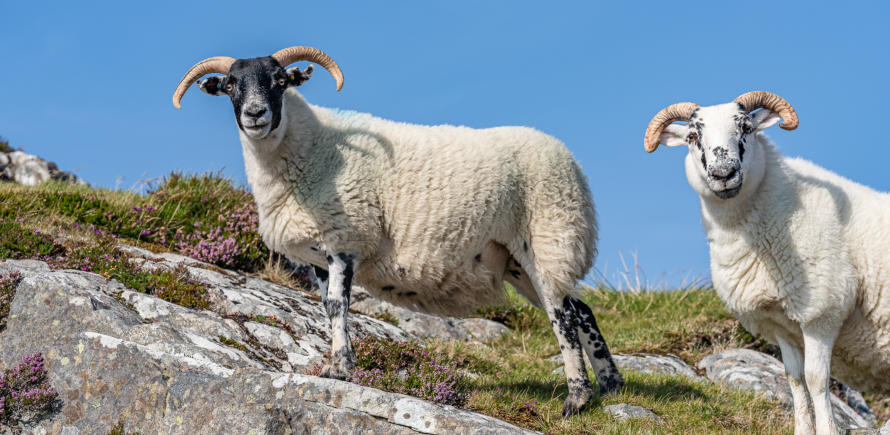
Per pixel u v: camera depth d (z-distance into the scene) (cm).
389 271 603
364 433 497
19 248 746
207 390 535
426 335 875
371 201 578
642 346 928
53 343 590
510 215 609
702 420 606
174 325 625
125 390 554
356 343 655
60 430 554
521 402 590
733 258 520
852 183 534
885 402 905
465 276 612
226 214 969
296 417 513
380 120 632
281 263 955
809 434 523
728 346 928
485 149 604
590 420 572
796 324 524
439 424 488
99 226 891
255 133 552
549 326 1005
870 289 500
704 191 519
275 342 649
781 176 512
